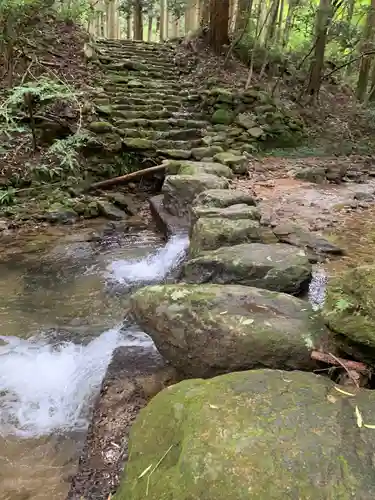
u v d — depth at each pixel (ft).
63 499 6.29
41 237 16.46
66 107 23.29
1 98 22.07
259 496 3.25
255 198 16.24
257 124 27.50
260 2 32.40
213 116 27.53
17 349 9.87
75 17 32.01
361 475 3.36
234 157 20.89
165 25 63.05
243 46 34.60
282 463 3.47
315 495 3.23
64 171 21.03
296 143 28.40
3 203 18.92
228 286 7.34
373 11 33.76
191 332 6.59
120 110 26.20
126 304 11.81
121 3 58.49
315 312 6.58
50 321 11.02
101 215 18.92
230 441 3.72
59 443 7.39
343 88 38.99
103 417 6.42
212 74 32.07
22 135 21.93
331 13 30.86
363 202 16.19
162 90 29.48
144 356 7.97
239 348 6.14
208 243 10.32
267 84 32.37
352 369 5.31
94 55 30.42
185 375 6.93
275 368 5.92
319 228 13.04
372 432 3.80
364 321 5.26
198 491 3.37
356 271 5.83
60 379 8.91
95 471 5.43
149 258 14.61
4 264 14.17
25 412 8.09
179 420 4.30
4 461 7.02
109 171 22.18
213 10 34.55
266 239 11.82
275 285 8.32
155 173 21.38
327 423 3.90
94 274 13.60
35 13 28.43
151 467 3.97
